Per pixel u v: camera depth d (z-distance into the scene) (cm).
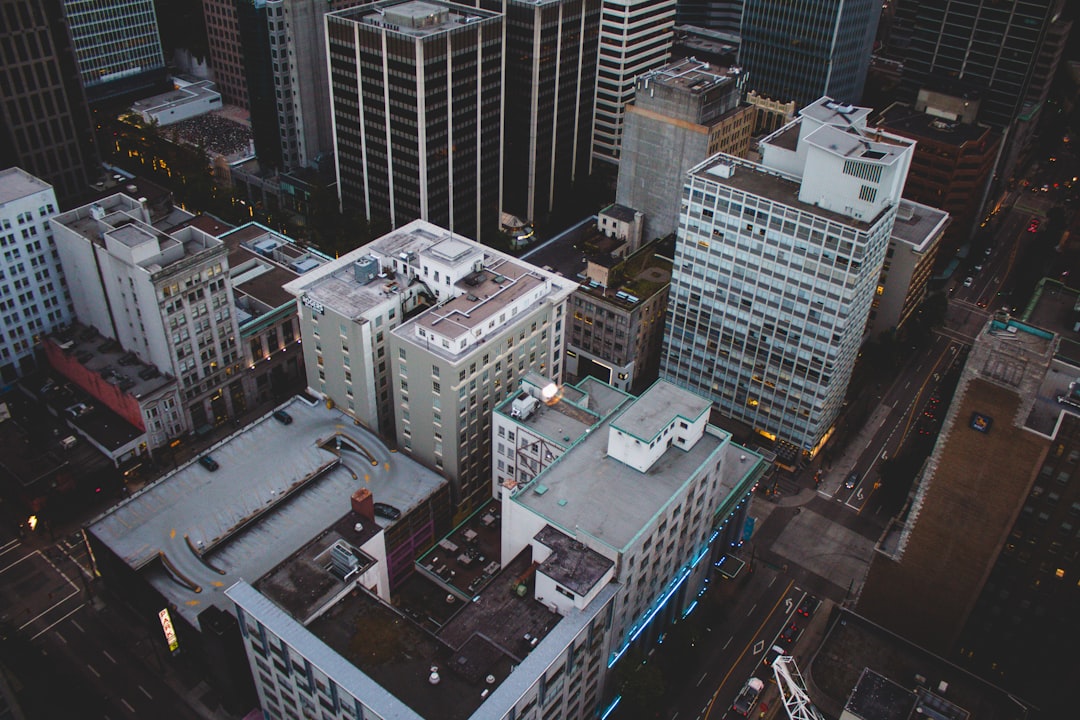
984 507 13600
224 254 18562
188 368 18925
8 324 19688
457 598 14900
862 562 17862
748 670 15788
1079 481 12875
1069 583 13738
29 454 17700
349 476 16788
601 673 13538
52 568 16788
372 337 16688
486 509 16588
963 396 12988
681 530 14288
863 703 12131
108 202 19475
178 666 15200
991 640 14988
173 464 19088
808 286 17700
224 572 15038
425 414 16712
